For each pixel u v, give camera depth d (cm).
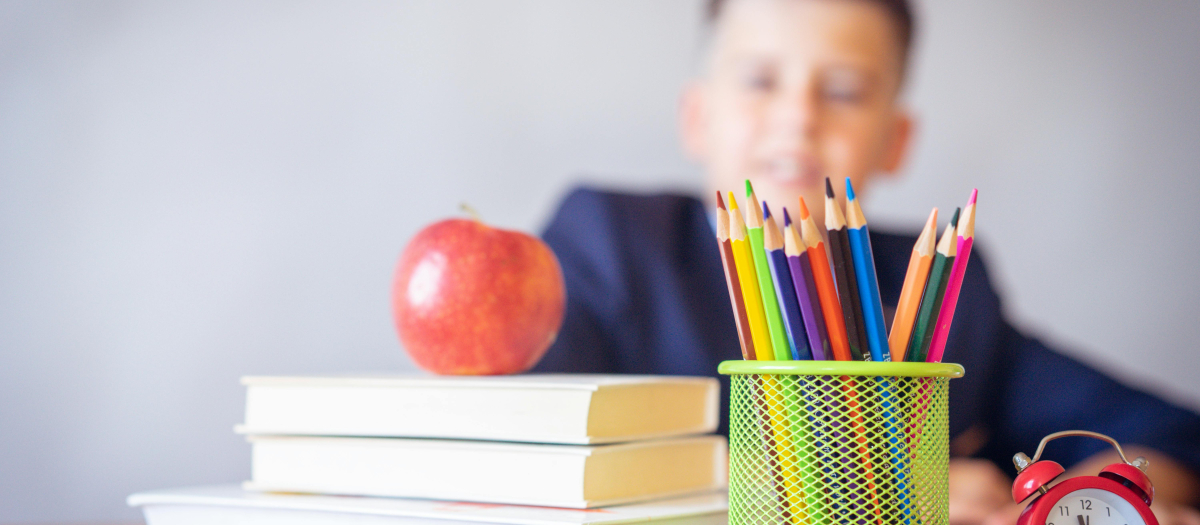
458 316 47
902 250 94
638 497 42
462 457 41
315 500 41
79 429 93
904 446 32
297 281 96
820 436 32
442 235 48
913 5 97
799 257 32
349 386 43
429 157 97
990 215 96
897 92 97
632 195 98
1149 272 95
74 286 94
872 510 32
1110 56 96
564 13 98
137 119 96
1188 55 96
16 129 95
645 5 98
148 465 93
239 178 96
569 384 39
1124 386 87
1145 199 95
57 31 96
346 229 96
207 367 94
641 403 43
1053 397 89
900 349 34
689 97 98
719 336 94
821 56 96
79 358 93
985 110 97
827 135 96
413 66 98
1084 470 69
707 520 39
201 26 97
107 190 95
